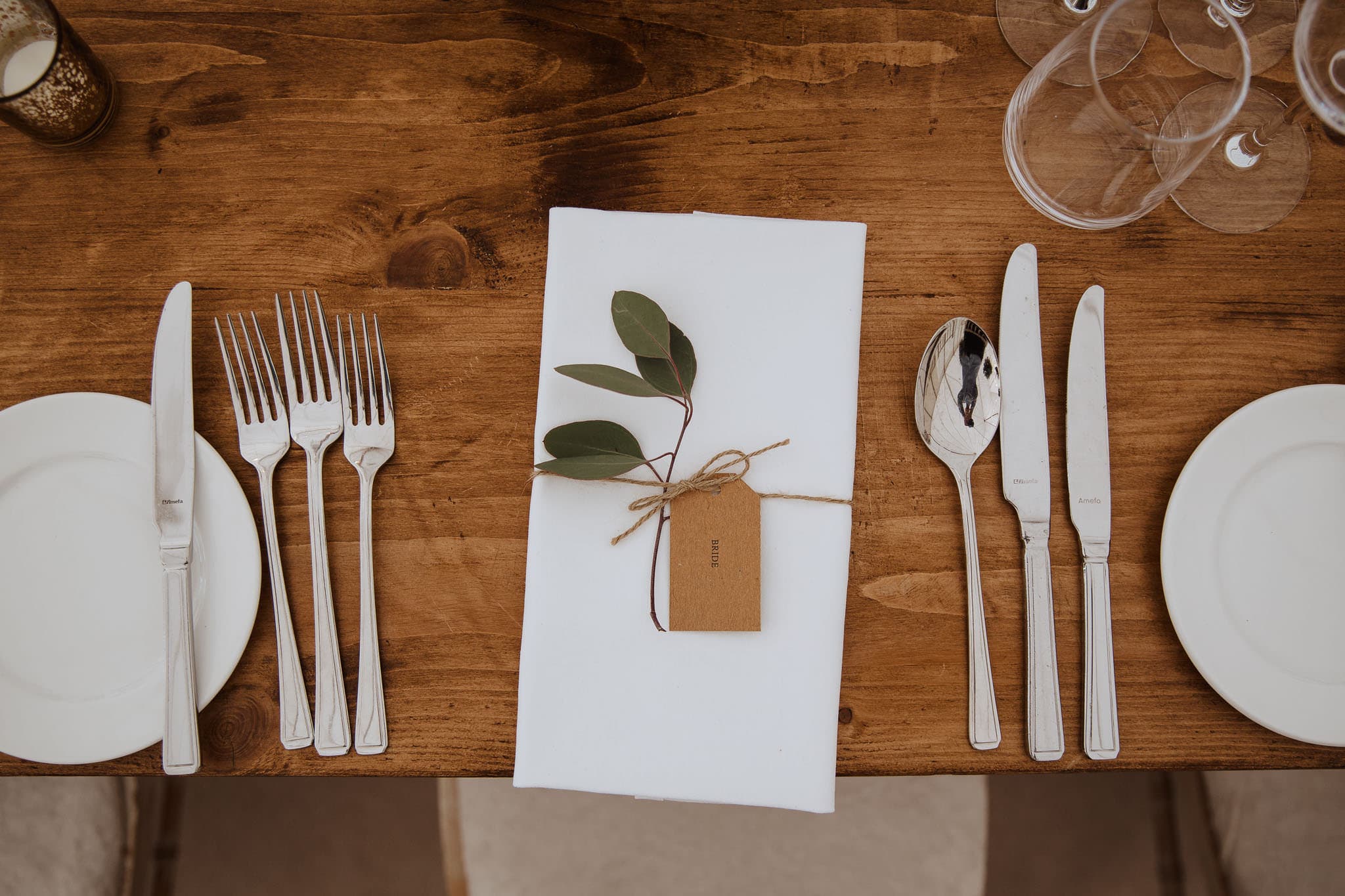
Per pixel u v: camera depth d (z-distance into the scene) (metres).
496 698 0.56
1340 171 0.62
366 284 0.61
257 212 0.62
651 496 0.55
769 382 0.57
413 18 0.64
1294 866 1.00
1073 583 0.58
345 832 1.22
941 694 0.57
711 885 0.87
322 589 0.56
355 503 0.58
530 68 0.64
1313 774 0.99
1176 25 0.63
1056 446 0.59
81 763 0.52
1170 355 0.61
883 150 0.63
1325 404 0.56
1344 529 0.56
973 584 0.57
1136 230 0.62
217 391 0.60
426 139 0.63
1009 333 0.60
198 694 0.54
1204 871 1.14
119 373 0.60
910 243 0.62
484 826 0.89
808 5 0.65
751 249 0.58
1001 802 1.20
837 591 0.55
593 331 0.57
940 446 0.58
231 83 0.63
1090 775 1.20
